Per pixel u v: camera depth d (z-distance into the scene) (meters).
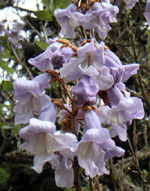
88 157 0.23
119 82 0.25
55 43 0.26
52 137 0.22
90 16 0.30
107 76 0.24
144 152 0.55
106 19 0.31
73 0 0.34
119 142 0.91
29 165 0.82
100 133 0.22
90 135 0.22
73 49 0.26
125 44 0.66
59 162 0.26
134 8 0.75
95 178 0.35
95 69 0.24
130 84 0.80
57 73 0.26
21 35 0.63
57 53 0.25
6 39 0.51
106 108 0.25
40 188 1.00
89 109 0.24
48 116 0.25
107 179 0.80
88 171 0.22
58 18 0.33
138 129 0.83
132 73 0.27
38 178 1.01
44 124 0.22
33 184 1.02
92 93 0.24
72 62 0.25
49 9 0.41
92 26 0.31
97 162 0.23
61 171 0.26
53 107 0.25
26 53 0.93
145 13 0.43
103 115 0.25
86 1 0.33
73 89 0.24
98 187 0.34
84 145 0.23
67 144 0.22
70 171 0.26
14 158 0.75
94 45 0.25
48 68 0.26
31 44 0.91
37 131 0.22
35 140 0.23
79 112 0.27
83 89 0.23
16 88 0.24
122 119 0.25
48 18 0.42
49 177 1.01
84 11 0.33
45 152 0.23
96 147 0.23
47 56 0.25
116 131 0.26
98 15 0.30
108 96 0.25
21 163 0.80
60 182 0.26
